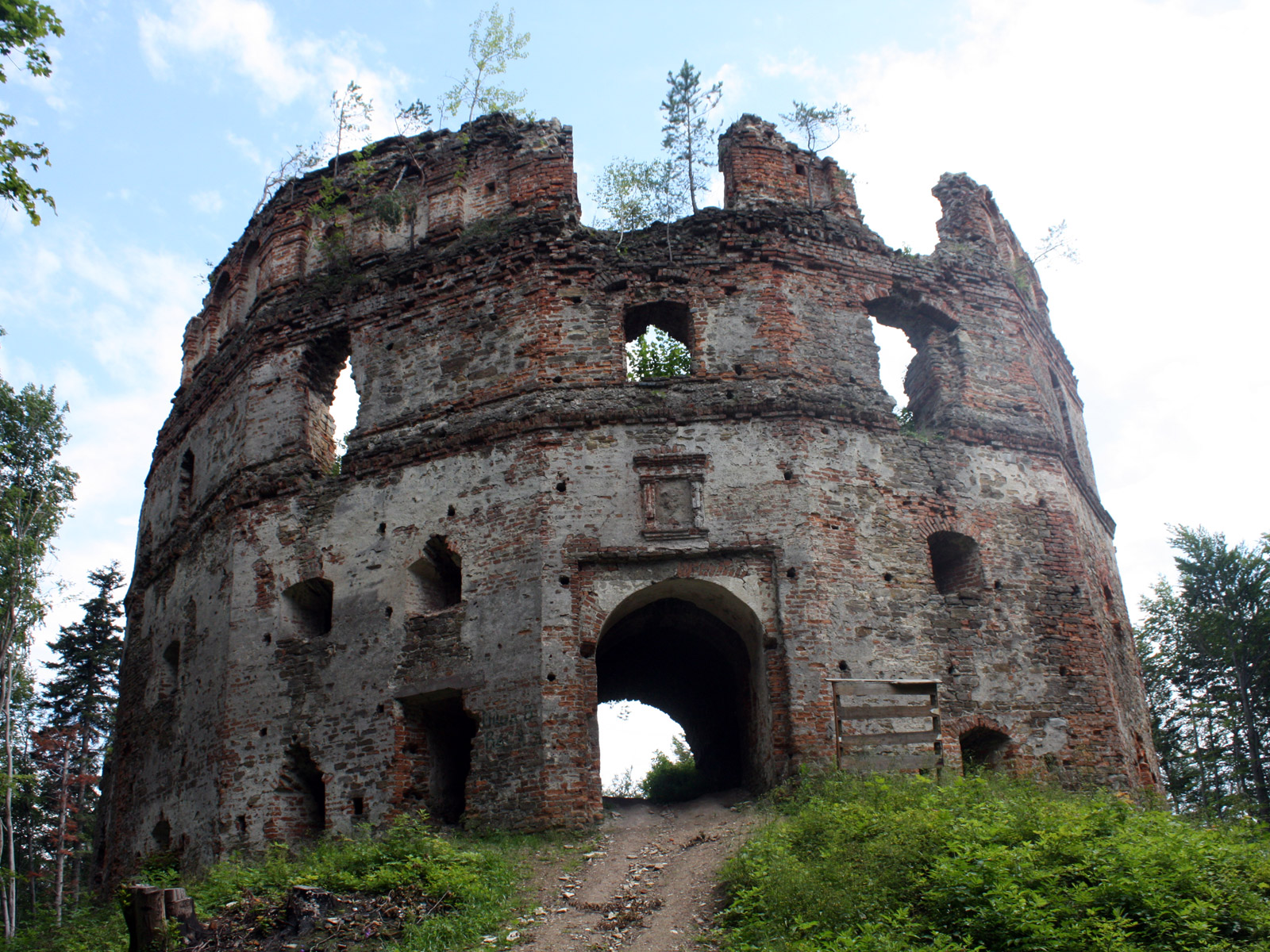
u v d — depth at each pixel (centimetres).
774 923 1057
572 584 1742
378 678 1795
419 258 2131
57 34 1216
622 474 1823
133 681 2319
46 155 1229
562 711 1656
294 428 2083
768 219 2052
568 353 1934
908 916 1022
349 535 1925
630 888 1314
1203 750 3055
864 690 1705
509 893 1300
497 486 1842
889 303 2114
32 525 2753
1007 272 2234
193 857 1844
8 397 2859
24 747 3628
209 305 2578
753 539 1777
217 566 2055
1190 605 3184
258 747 1828
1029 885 1045
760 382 1911
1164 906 988
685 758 2828
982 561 1880
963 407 2028
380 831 1684
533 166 2152
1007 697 1781
